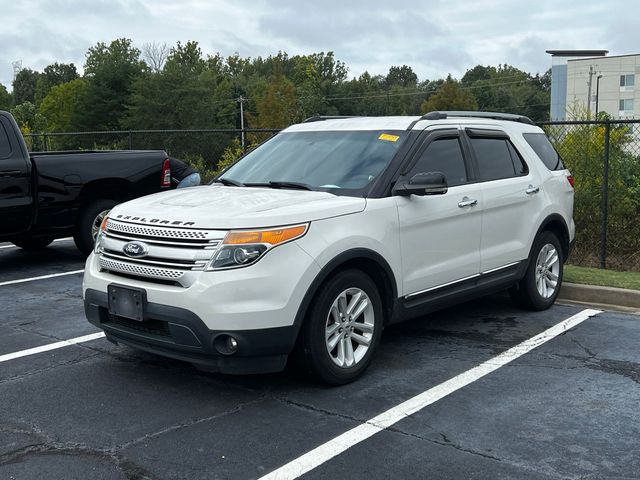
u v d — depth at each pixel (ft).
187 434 13.33
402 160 17.53
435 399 15.06
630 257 34.68
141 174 32.04
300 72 391.24
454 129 19.52
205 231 14.25
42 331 20.51
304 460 12.25
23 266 30.94
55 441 13.07
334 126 19.90
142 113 247.09
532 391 15.52
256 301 13.99
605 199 30.25
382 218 16.38
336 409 14.53
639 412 14.32
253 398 15.16
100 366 17.31
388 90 427.74
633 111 305.94
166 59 266.16
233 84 349.20
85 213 30.60
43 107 318.24
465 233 18.86
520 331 20.34
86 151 32.65
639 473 11.73
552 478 11.56
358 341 16.17
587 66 314.96
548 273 22.90
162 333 14.69
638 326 20.84
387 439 13.07
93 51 273.54
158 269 14.49
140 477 11.68
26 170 28.43
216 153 100.27
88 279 16.02
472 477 11.60
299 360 15.30
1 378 16.49
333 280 15.28
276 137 20.80
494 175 20.36
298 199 15.81
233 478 11.64
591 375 16.57
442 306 18.61
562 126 36.01
